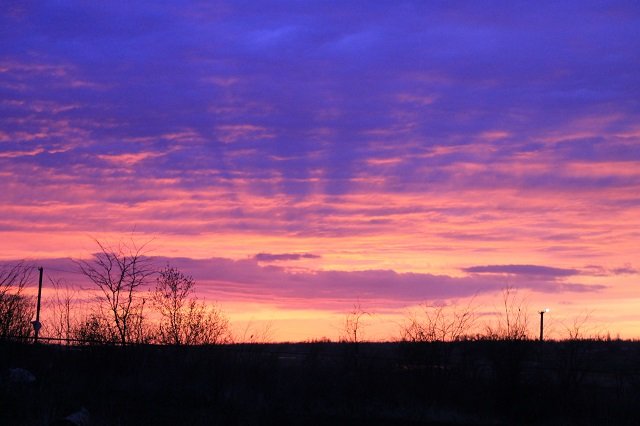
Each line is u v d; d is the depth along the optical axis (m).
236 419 19.81
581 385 26.39
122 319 24.52
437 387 26.48
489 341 26.69
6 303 21.80
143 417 18.22
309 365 26.77
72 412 16.95
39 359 22.25
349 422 22.17
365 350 27.58
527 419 25.34
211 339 25.00
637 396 25.77
